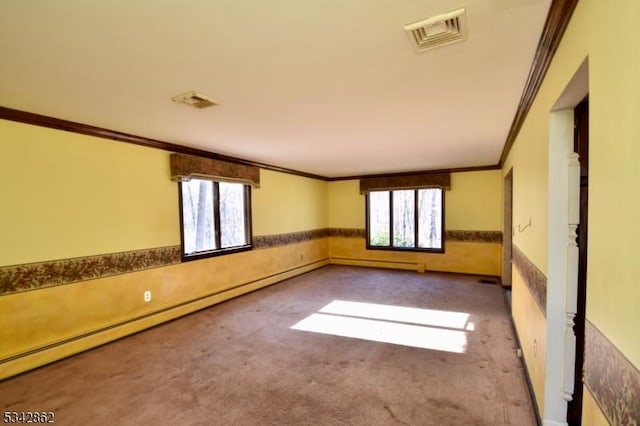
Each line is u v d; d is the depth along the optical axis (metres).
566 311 1.77
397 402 2.19
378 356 2.88
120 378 2.53
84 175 3.08
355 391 2.33
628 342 0.83
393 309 4.24
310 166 5.95
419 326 3.62
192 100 2.42
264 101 2.46
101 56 1.73
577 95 1.51
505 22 1.45
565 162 1.75
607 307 0.98
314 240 7.14
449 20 1.44
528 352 2.44
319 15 1.38
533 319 2.26
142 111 2.66
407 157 5.07
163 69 1.90
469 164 5.89
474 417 2.03
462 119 2.99
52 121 2.81
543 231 1.92
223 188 4.84
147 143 3.63
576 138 1.73
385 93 2.33
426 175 6.50
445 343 3.15
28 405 2.19
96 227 3.17
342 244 7.60
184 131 3.33
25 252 2.68
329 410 2.11
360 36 1.57
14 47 1.61
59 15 1.34
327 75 2.02
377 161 5.44
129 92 2.25
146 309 3.61
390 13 1.38
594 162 1.08
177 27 1.46
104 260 3.23
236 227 5.06
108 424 1.99
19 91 2.21
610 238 0.95
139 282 3.55
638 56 0.78
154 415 2.07
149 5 1.29
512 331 3.45
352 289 5.34
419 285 5.54
